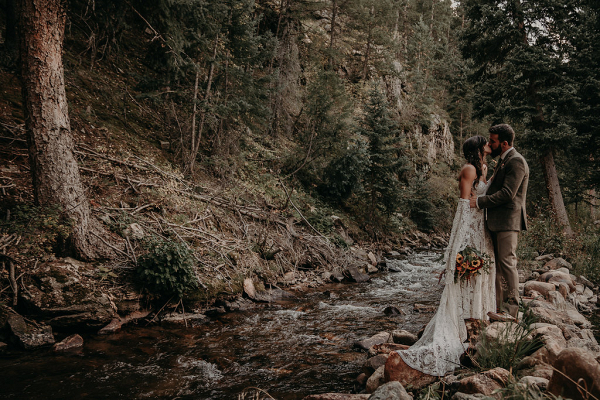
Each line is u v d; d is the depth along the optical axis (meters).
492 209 3.62
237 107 10.62
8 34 9.39
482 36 15.06
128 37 14.00
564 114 13.37
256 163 13.33
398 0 34.66
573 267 9.27
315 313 6.58
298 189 13.81
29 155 5.89
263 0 18.91
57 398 3.47
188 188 9.30
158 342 5.01
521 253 9.26
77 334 4.89
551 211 12.09
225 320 6.11
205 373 4.12
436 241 19.53
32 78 5.76
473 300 3.35
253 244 8.91
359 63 26.73
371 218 15.59
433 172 27.89
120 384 3.80
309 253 10.28
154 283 5.98
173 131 10.91
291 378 4.00
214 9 10.05
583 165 17.19
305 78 20.05
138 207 7.66
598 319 5.84
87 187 7.41
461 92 34.06
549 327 3.47
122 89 11.38
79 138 8.57
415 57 33.53
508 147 3.69
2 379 3.78
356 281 9.61
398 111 27.25
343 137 14.22
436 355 3.09
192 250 7.18
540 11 13.60
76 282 5.43
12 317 4.74
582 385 2.16
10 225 5.63
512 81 13.77
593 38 13.27
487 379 2.65
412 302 7.44
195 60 10.93
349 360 4.48
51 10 5.75
